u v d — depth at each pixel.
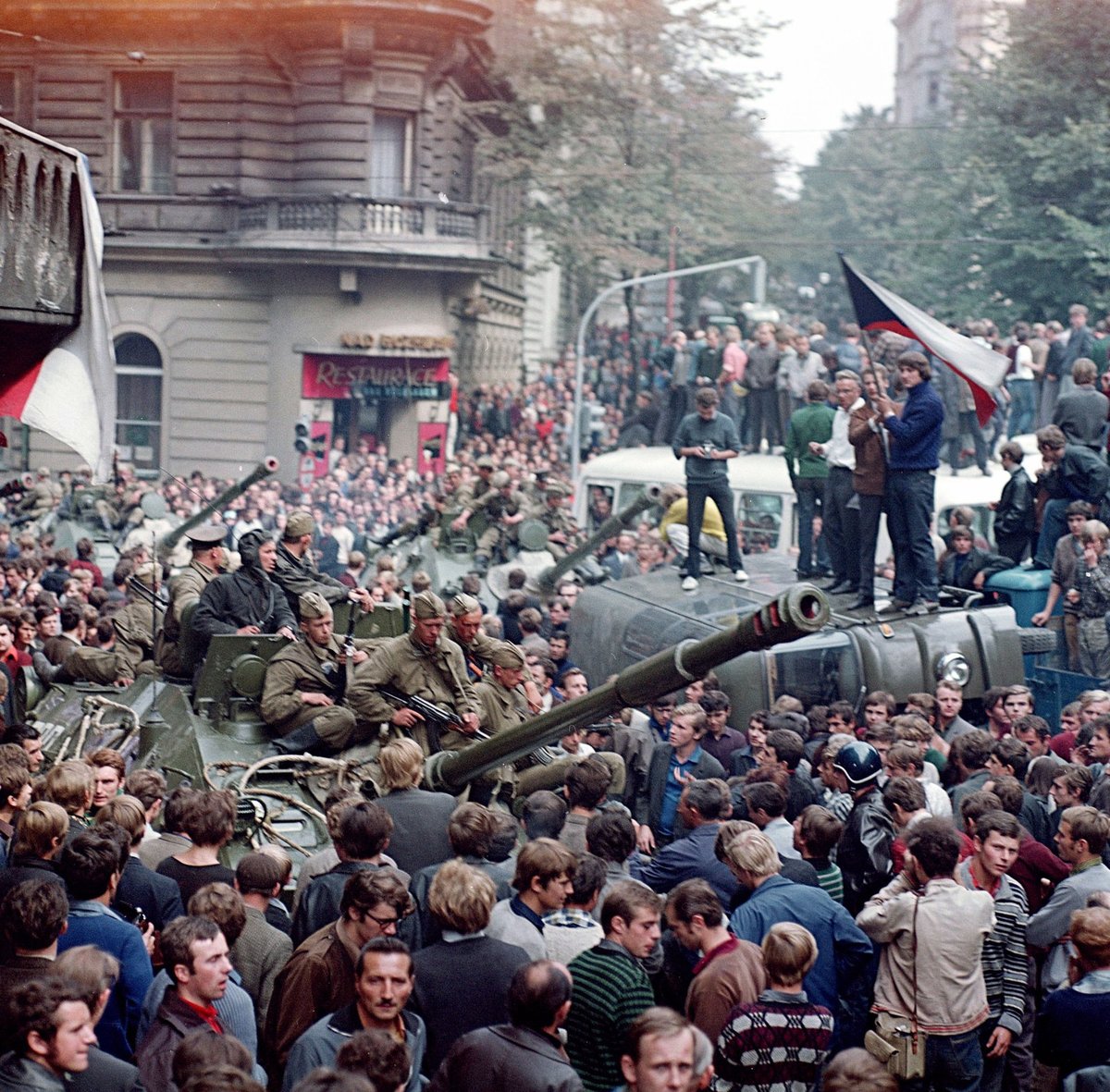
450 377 39.97
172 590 12.65
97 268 10.66
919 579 14.55
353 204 38.19
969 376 14.39
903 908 7.91
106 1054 6.07
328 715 11.09
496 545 21.84
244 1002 6.86
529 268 49.34
